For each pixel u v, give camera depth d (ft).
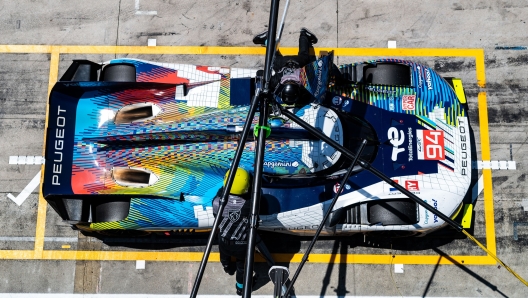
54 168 19.13
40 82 23.76
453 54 23.72
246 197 18.29
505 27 23.89
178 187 19.22
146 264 22.40
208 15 24.14
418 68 20.57
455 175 19.38
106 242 22.54
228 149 19.10
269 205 19.01
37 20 24.23
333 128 18.92
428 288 22.07
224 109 19.45
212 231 13.00
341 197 18.90
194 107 19.61
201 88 19.94
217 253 22.52
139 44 24.00
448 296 22.02
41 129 23.39
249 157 18.88
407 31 23.91
